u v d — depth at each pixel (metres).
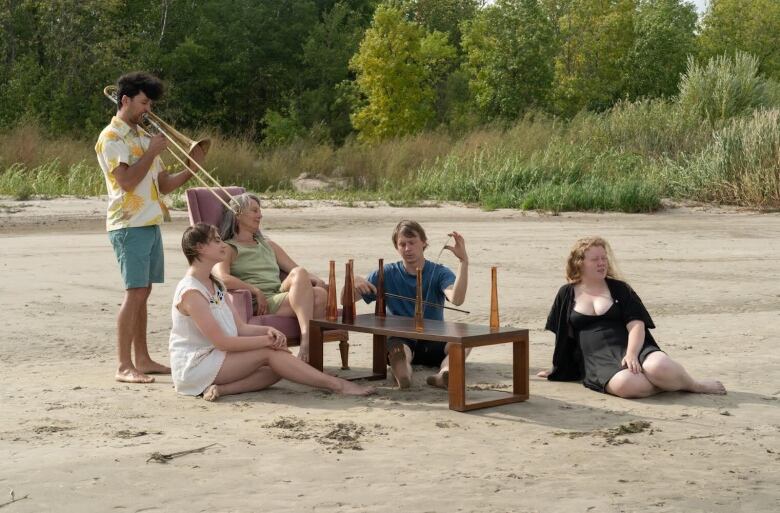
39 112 42.75
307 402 6.62
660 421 6.16
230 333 6.85
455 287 7.41
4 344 8.55
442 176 26.45
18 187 24.02
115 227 7.23
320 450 5.41
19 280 12.11
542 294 11.38
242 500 4.55
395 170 29.41
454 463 5.19
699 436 5.82
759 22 67.69
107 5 45.06
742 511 4.48
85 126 42.88
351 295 7.31
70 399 6.62
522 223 20.52
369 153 31.42
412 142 31.55
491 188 25.17
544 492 4.71
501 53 48.47
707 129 28.77
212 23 54.12
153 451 5.35
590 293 7.24
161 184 7.68
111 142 7.17
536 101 48.28
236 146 31.61
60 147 28.89
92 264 13.62
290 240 16.70
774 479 4.98
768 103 30.75
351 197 26.08
